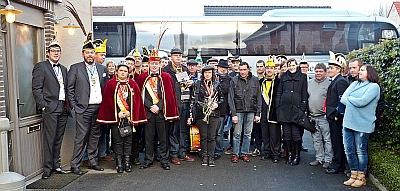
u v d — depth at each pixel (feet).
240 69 24.70
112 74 25.50
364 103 18.70
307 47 49.78
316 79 23.50
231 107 24.54
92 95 22.35
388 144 21.80
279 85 24.38
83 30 25.71
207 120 23.70
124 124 22.24
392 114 20.70
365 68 19.12
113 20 48.47
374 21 50.19
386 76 21.49
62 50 24.38
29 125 20.97
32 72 20.99
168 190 19.47
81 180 21.11
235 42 48.91
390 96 20.81
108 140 27.04
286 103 23.70
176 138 25.12
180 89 25.18
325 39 50.03
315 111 23.30
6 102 19.38
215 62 29.19
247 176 21.84
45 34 22.68
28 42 21.39
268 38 49.42
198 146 25.52
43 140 22.04
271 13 50.47
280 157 26.14
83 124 22.26
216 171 22.89
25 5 20.62
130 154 22.99
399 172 17.66
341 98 20.11
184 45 48.47
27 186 19.95
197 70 27.14
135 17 48.62
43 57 22.53
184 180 21.13
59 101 21.42
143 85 23.04
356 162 19.79
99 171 22.93
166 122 23.40
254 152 27.12
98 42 23.97
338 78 21.72
